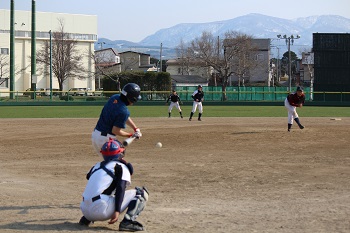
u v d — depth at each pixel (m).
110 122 9.63
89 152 18.61
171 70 123.12
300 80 125.38
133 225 8.08
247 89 77.75
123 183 8.07
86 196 8.11
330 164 15.43
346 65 63.38
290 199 10.56
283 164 15.52
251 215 9.13
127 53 125.06
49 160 16.83
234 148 19.27
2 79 92.69
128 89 9.59
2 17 97.12
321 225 8.30
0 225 8.42
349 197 10.67
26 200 10.60
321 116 39.59
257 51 109.19
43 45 99.31
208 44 103.00
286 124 29.53
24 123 32.28
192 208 9.80
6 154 18.34
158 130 25.73
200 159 16.70
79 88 100.25
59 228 8.26
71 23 102.62
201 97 34.06
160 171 14.43
